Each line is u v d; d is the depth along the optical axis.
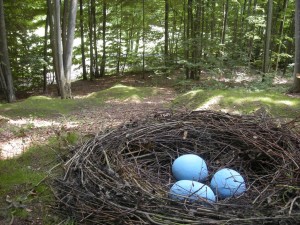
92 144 2.20
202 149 2.38
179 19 10.53
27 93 8.46
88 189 1.74
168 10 9.95
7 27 7.89
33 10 8.33
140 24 10.45
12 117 4.77
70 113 5.07
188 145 2.41
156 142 2.36
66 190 1.81
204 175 2.09
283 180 1.86
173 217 1.54
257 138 2.25
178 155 2.34
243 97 5.33
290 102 5.03
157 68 9.22
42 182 2.19
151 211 1.57
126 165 1.99
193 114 2.66
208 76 8.80
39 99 6.03
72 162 2.02
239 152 2.26
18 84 8.69
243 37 9.98
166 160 2.34
